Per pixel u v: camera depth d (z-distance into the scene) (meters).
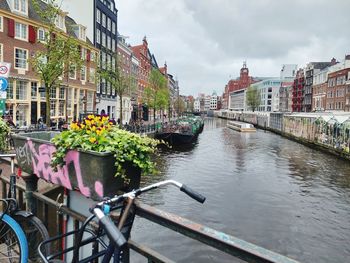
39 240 2.76
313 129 37.16
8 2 22.39
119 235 1.27
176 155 27.64
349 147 26.38
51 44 14.95
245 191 16.09
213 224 11.43
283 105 105.00
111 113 41.94
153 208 1.78
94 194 2.21
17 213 2.56
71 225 2.62
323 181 18.92
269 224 11.62
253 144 39.19
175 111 108.25
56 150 2.46
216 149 33.03
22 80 23.17
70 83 29.78
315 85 72.69
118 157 2.16
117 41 43.53
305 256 9.39
